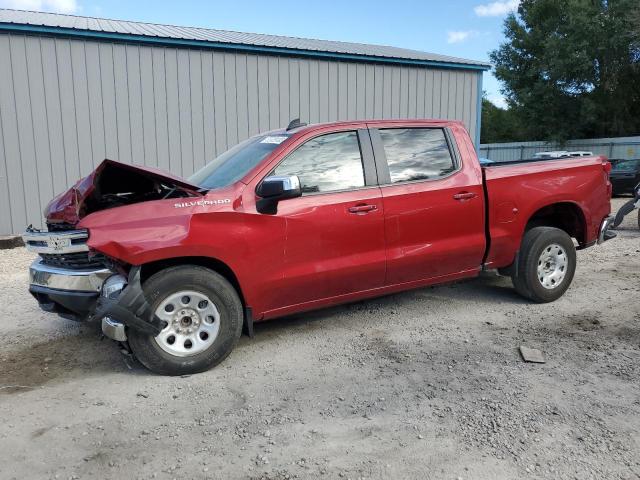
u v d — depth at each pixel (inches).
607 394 146.3
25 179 441.4
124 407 147.6
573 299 236.7
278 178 164.7
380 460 118.9
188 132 494.9
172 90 484.1
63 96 445.7
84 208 176.4
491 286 260.1
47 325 221.8
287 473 115.3
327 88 552.7
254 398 151.1
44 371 174.9
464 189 207.0
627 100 1501.0
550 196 225.0
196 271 164.9
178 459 121.9
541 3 1519.4
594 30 1389.0
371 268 190.5
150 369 164.1
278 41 579.5
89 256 163.5
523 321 208.8
